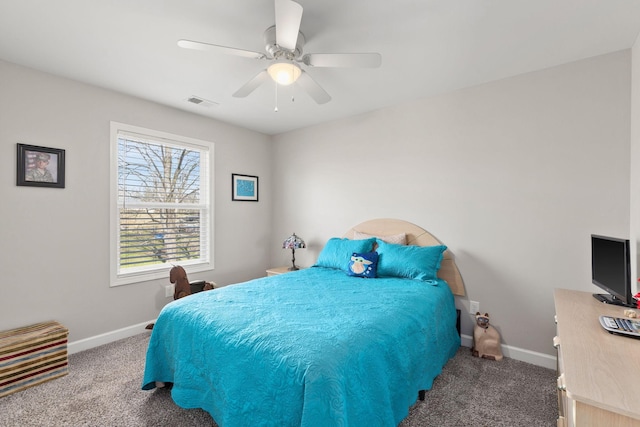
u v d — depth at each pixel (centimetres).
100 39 199
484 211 266
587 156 223
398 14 173
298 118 362
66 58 224
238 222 393
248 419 140
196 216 357
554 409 186
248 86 212
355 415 130
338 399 120
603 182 217
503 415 180
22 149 234
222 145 374
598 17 175
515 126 252
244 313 180
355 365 137
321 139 380
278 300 206
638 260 188
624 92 210
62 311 255
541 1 162
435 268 270
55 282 251
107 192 280
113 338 284
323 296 215
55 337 222
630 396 86
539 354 241
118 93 285
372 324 165
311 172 391
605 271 180
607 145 216
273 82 263
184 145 337
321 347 137
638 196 188
